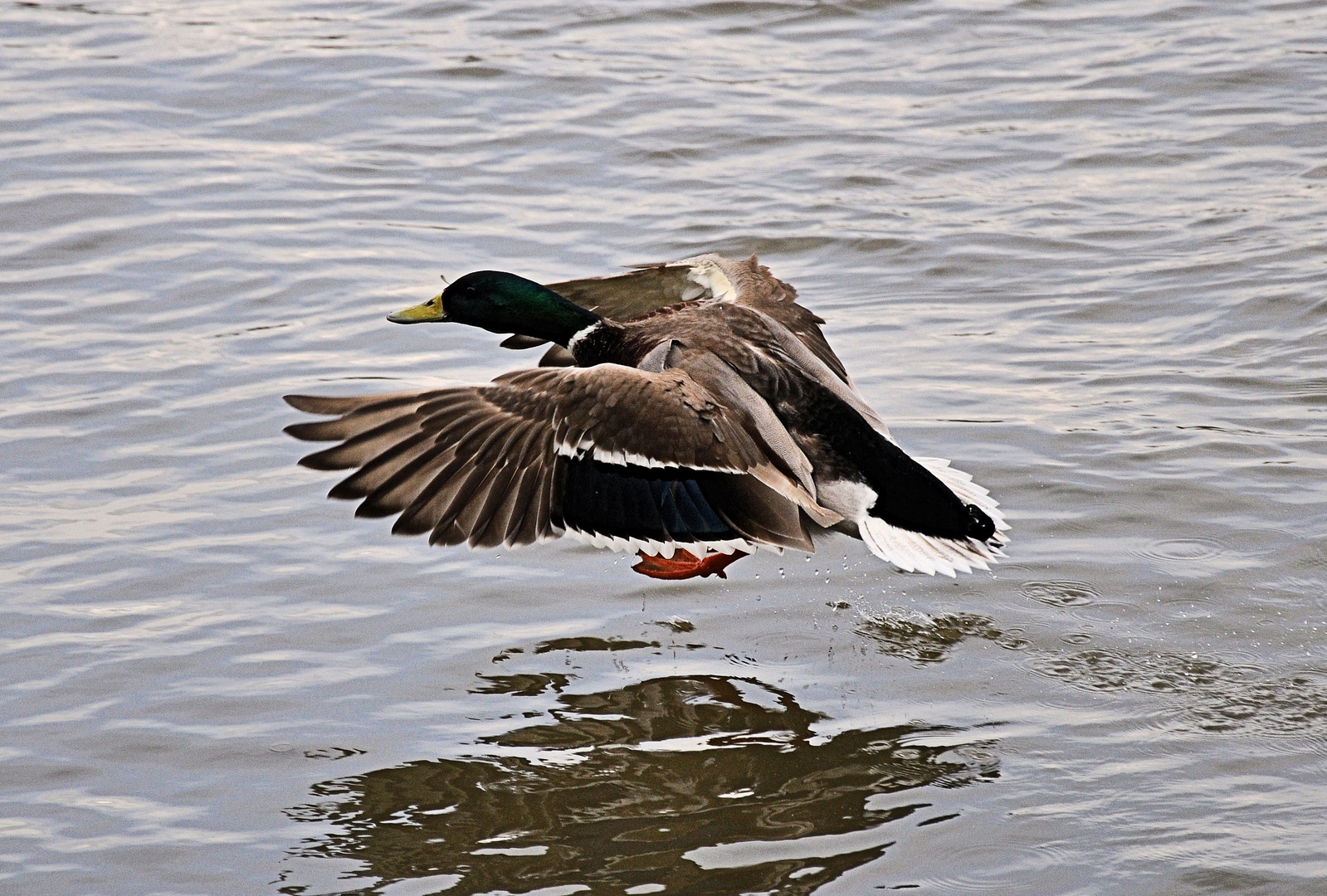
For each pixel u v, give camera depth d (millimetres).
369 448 7855
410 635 9828
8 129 19156
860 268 15625
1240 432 11984
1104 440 11922
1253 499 11000
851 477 8719
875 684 9219
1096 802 8070
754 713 8977
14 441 12250
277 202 17297
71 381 13281
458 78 20891
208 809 8219
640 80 20828
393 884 7594
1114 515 10906
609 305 10688
